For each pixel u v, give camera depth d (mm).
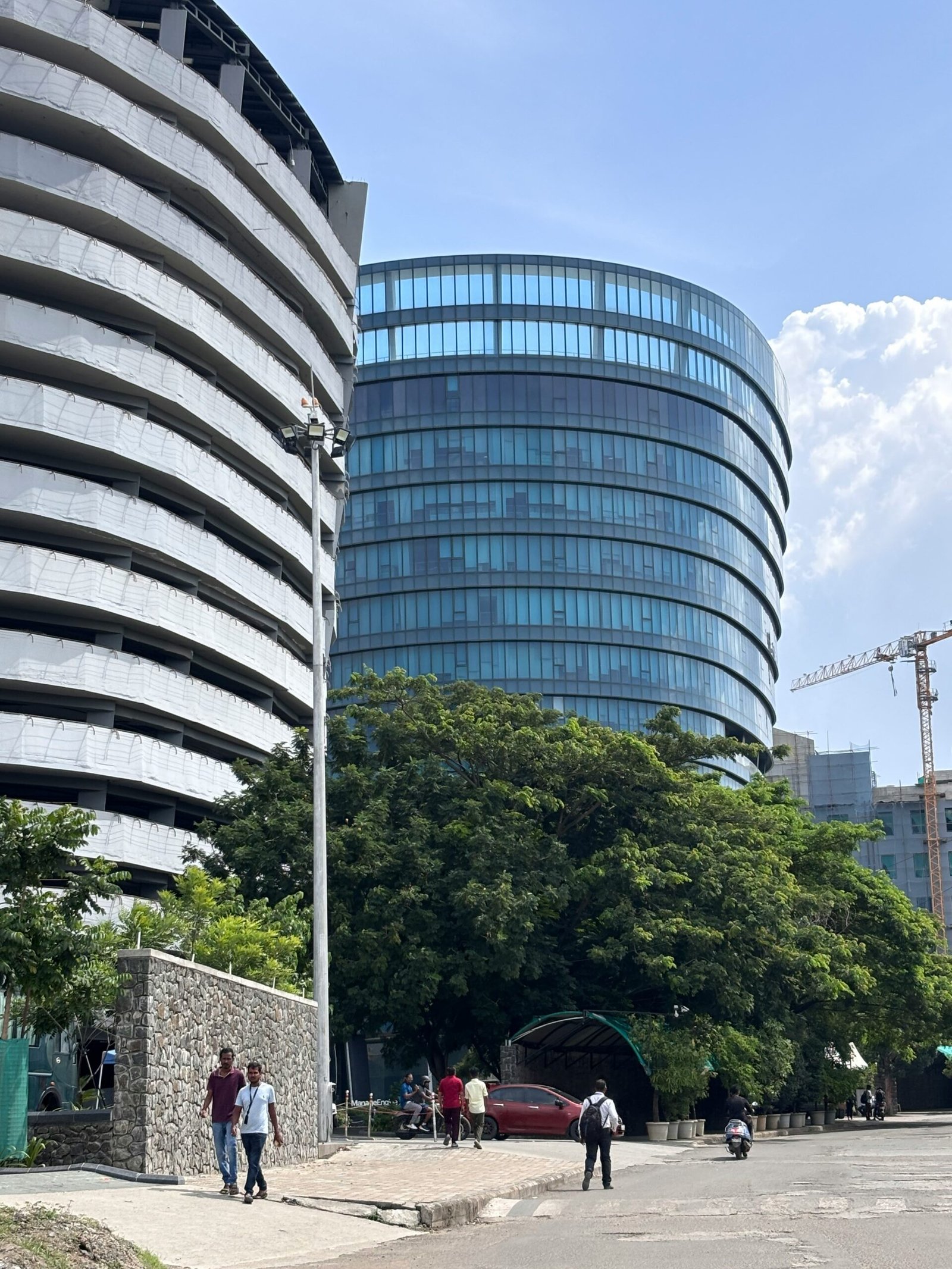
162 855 47938
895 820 152875
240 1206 17750
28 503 45844
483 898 40125
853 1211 17922
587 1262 13617
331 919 41688
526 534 108188
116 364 48719
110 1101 27547
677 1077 42156
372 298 112438
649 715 107750
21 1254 10750
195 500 52344
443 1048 46312
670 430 113500
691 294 117562
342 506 66875
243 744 53906
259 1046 25281
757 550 122188
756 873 46531
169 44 56219
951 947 148375
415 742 45719
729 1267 12711
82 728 46000
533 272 112688
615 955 42250
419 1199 19516
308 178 65000
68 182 48469
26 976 22734
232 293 55031
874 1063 75688
